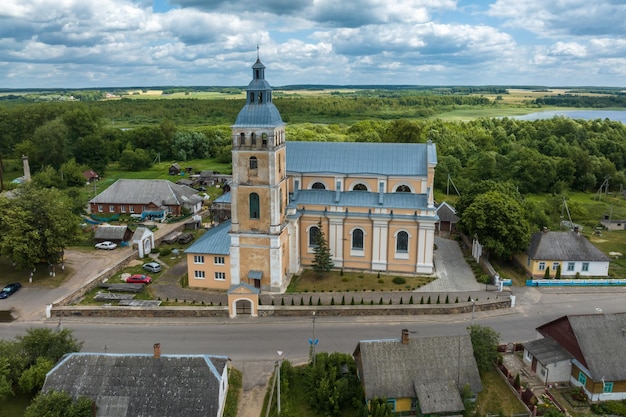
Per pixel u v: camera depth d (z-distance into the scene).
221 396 52.22
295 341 67.31
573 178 163.88
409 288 82.94
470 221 90.38
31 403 51.00
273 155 76.75
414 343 55.09
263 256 80.44
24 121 199.75
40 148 180.00
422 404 50.59
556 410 51.22
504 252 88.38
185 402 48.97
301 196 91.19
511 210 89.50
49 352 57.47
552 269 87.75
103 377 50.72
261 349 65.44
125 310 74.50
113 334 69.31
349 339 67.69
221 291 82.44
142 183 135.38
